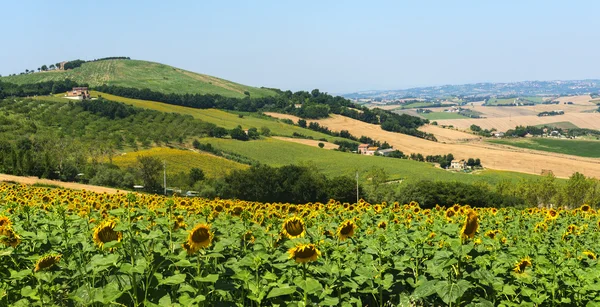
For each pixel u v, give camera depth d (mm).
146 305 6742
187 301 6848
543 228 15938
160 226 11086
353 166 158750
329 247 9453
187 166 133125
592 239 15719
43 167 90625
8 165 88500
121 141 158000
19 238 9352
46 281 8188
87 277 8125
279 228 11109
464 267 8992
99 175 94062
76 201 19438
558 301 9031
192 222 11023
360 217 16922
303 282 7453
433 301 9336
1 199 22828
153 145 157750
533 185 92125
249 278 7770
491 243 12273
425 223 14164
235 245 10008
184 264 7668
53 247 9859
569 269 10148
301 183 93688
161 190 98312
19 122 155500
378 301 9305
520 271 9281
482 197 85438
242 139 186750
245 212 10875
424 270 9922
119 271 7773
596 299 9172
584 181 89750
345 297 8523
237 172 98812
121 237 8109
